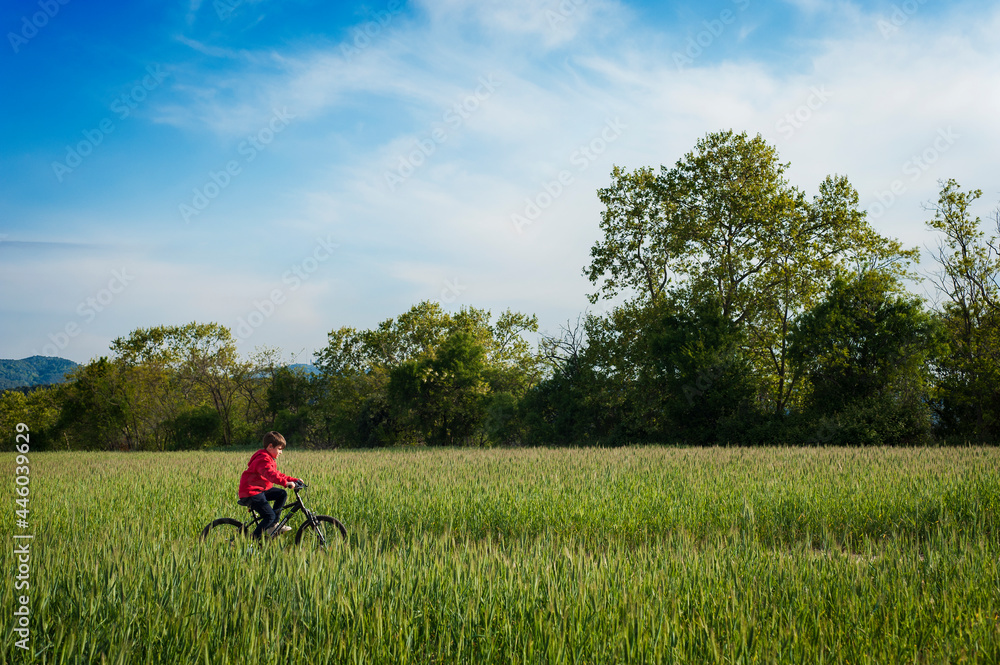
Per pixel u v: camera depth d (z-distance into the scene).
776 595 5.07
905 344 30.28
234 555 6.07
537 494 11.25
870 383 30.47
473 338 52.22
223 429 58.44
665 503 10.38
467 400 48.44
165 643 4.16
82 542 7.06
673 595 4.96
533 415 41.44
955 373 32.59
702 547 7.30
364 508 10.42
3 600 4.53
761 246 36.12
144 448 55.78
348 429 52.06
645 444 33.91
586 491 11.63
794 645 4.05
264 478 7.65
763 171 35.81
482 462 18.98
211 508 10.70
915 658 3.88
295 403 57.88
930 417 30.34
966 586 5.32
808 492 10.77
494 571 5.29
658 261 39.41
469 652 4.08
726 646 4.05
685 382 34.38
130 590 4.87
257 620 4.30
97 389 51.97
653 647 3.99
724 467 15.35
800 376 34.38
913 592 5.06
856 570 5.65
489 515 10.01
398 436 51.84
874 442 27.83
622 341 39.78
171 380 57.81
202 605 4.59
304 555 5.84
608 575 5.33
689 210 37.47
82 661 3.94
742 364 33.94
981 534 7.45
